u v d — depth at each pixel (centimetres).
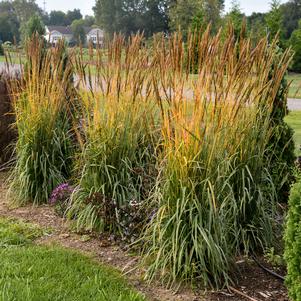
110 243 443
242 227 427
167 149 378
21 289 349
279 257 402
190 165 363
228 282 371
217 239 365
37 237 462
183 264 369
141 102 481
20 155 577
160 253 373
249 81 398
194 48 381
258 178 428
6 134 708
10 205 555
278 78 418
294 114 1418
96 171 477
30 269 383
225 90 371
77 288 358
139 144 499
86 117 522
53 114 568
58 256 411
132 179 486
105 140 475
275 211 459
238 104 383
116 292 353
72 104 568
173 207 372
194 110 363
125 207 446
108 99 475
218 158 376
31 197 563
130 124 483
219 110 362
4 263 394
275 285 371
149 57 467
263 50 415
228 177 382
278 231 454
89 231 466
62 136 580
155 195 391
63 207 515
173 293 358
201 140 360
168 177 375
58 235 468
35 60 568
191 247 370
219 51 388
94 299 341
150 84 450
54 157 572
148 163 473
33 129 560
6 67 681
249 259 414
